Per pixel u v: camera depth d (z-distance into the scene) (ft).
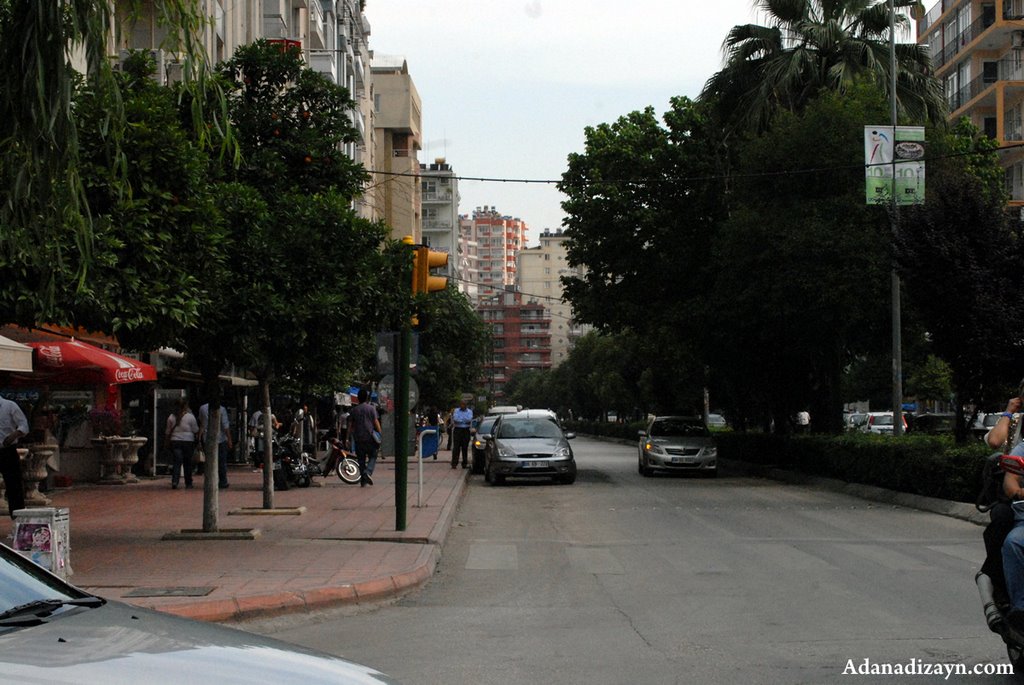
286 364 54.65
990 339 66.33
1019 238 67.56
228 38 111.24
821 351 98.12
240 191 48.19
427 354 179.83
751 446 115.85
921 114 107.24
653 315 112.57
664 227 111.34
